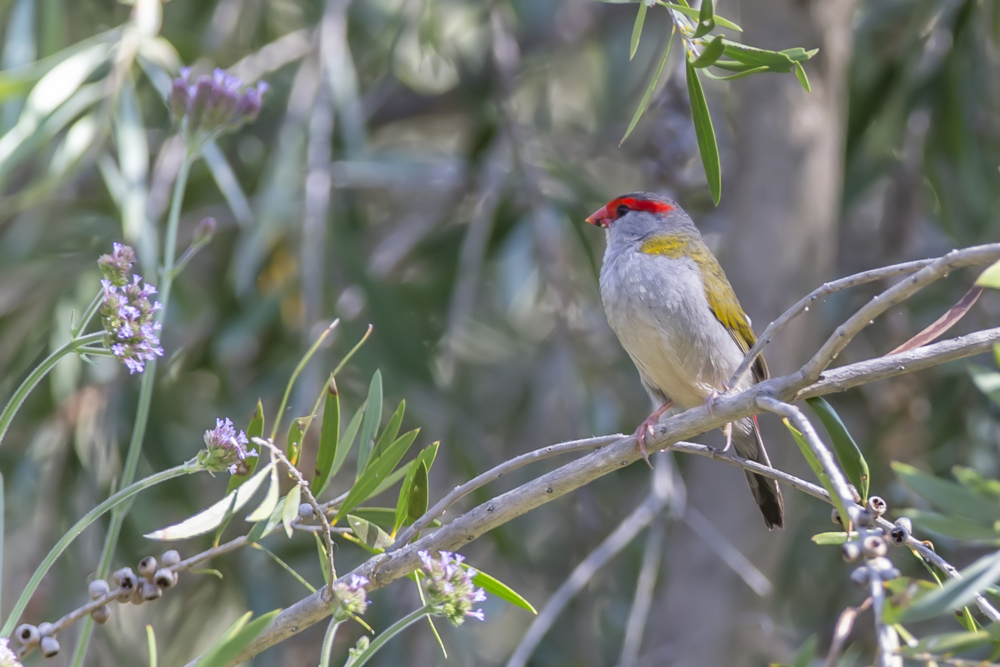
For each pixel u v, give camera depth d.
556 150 13.88
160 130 12.88
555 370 12.51
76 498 10.99
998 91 13.14
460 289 11.39
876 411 12.13
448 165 12.95
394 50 12.88
